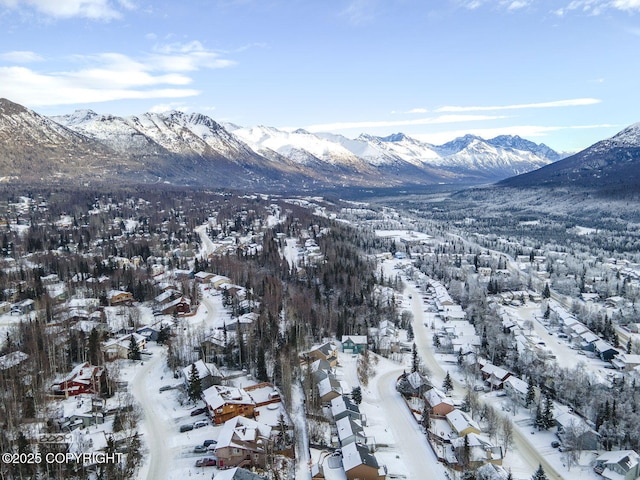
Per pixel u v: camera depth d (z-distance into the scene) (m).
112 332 191.00
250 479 104.25
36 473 105.00
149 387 153.00
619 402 149.38
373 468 114.12
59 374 155.38
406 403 154.88
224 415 133.12
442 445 133.38
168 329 190.38
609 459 123.81
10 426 119.00
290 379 150.38
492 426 139.75
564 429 138.88
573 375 168.88
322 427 135.50
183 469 113.94
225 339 174.75
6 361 149.25
